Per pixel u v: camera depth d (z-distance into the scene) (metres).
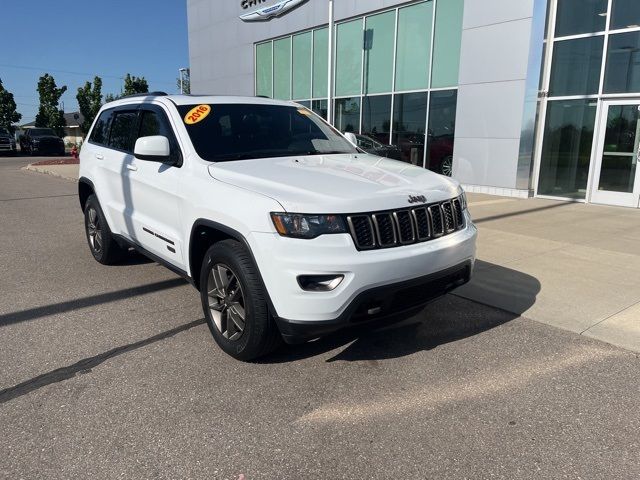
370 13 15.24
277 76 19.81
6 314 4.59
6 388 3.34
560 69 11.37
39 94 47.38
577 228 8.21
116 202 5.37
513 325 4.35
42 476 2.52
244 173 3.71
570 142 11.38
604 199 10.89
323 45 17.33
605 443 2.79
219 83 23.12
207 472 2.57
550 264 6.09
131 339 4.07
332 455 2.70
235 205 3.40
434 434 2.87
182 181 4.02
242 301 3.54
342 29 16.44
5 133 36.25
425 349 3.91
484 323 4.39
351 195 3.25
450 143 13.54
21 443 2.78
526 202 11.18
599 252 6.64
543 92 11.58
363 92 16.00
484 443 2.79
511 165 11.98
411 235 3.36
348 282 3.09
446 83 13.43
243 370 3.57
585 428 2.92
